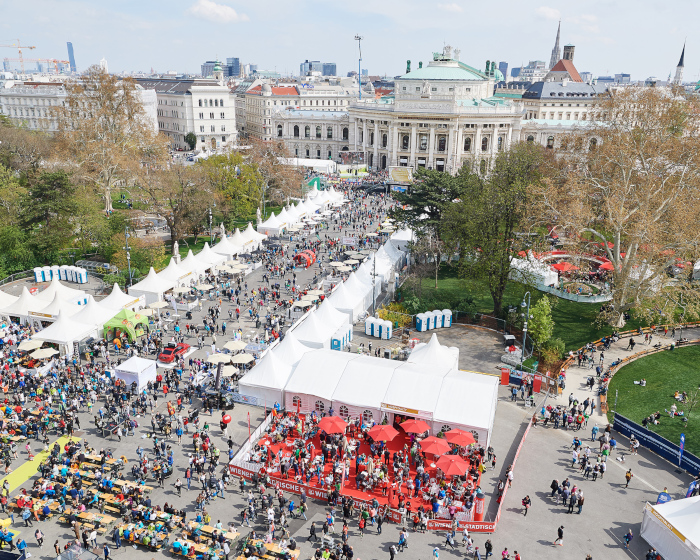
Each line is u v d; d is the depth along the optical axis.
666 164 78.75
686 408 55.50
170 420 50.38
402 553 36.66
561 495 42.09
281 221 117.19
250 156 143.75
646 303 69.19
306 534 38.34
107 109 130.38
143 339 66.56
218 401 53.69
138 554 36.66
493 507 41.41
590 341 69.88
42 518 39.41
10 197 96.12
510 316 73.00
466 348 67.75
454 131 183.25
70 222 95.25
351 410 50.75
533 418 51.94
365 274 81.62
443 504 40.44
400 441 49.28
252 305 78.38
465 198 84.31
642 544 38.16
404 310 76.62
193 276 82.94
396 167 189.62
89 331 63.00
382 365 53.38
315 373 53.22
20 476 43.56
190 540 37.34
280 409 53.31
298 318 73.69
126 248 83.62
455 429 45.38
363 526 38.44
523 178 75.38
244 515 38.97
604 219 77.19
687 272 70.00
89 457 44.38
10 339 63.91
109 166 122.50
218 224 118.06
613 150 78.88
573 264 83.12
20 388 54.53
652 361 65.00
